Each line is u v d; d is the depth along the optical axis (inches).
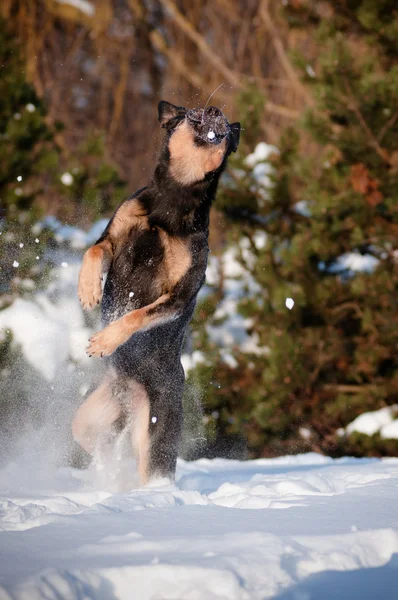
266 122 855.7
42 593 103.3
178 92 940.6
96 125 960.3
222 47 935.0
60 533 133.4
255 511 157.1
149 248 249.6
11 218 483.5
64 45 952.9
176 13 911.7
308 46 823.1
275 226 532.7
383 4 499.2
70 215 535.8
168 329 253.3
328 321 515.5
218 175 259.9
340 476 230.2
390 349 496.7
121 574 110.9
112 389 257.1
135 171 952.3
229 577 109.7
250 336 545.0
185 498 179.0
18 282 440.5
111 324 229.3
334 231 498.0
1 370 397.7
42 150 519.5
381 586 114.4
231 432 511.2
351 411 506.0
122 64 962.1
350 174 488.4
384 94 471.8
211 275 559.5
